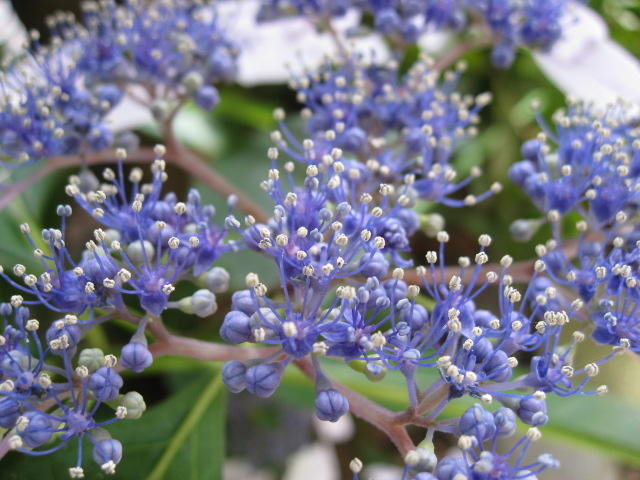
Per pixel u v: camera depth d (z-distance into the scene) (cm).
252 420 15
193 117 15
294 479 16
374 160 10
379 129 11
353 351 8
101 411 11
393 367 8
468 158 15
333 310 8
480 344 8
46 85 11
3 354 8
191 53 12
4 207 12
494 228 14
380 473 15
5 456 10
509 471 8
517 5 12
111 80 12
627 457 11
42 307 12
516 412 8
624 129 11
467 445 7
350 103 11
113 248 8
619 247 9
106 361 8
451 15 13
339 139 11
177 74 12
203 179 12
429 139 10
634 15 15
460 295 9
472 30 13
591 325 9
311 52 14
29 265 12
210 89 12
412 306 8
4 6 14
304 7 13
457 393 8
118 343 13
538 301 9
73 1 15
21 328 8
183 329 13
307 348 8
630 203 10
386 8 12
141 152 12
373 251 8
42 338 12
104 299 9
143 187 9
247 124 15
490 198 15
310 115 11
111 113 13
